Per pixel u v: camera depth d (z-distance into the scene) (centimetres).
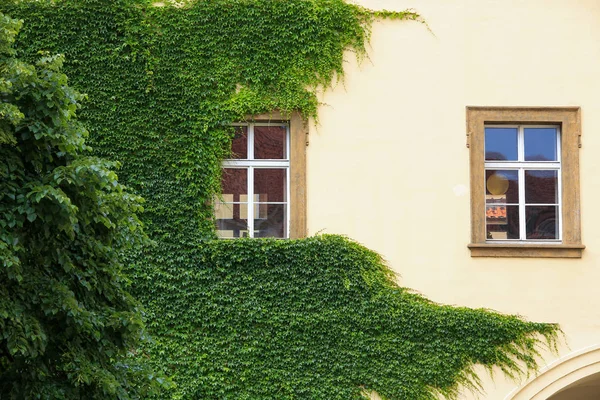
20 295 880
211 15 1396
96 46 1382
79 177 898
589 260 1385
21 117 868
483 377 1348
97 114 1368
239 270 1348
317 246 1356
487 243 1390
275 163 1396
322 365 1334
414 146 1397
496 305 1370
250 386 1328
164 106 1377
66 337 911
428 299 1366
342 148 1392
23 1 1384
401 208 1384
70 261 916
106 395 908
